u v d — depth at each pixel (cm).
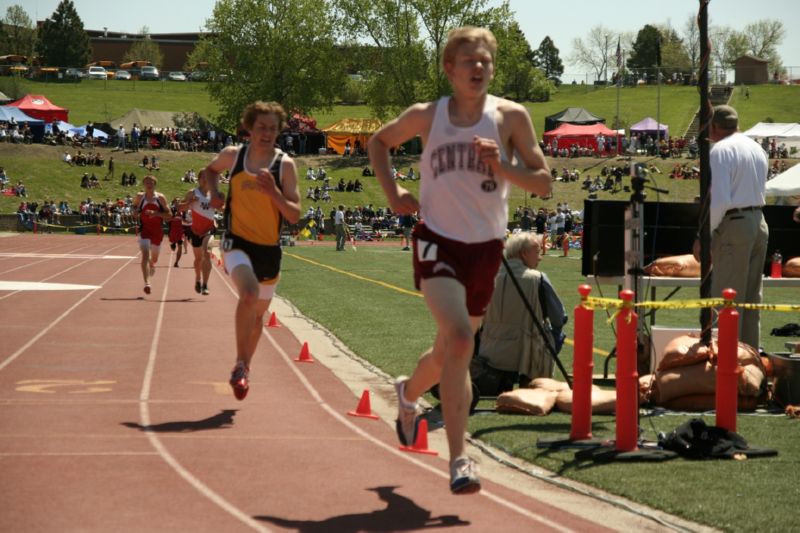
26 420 682
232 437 648
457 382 461
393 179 493
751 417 763
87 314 1420
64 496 485
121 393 808
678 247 1064
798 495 521
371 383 912
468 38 473
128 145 7469
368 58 8394
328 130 8112
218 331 1263
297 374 952
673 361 793
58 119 7750
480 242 481
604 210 980
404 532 445
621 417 613
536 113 11356
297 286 2127
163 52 15388
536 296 833
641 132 7712
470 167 474
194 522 447
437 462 597
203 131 8200
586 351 643
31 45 15262
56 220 5762
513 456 625
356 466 577
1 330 1200
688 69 12006
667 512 495
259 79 8588
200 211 1750
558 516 481
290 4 8669
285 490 513
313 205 6650
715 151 823
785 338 1352
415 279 491
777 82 11912
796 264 1067
